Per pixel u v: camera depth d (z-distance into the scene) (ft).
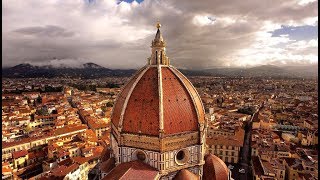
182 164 311.88
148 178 278.67
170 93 311.68
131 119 311.06
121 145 315.78
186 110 314.55
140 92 315.17
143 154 312.09
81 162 558.97
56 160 596.29
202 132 321.32
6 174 519.60
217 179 329.72
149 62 340.80
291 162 579.07
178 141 306.14
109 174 295.07
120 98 344.90
